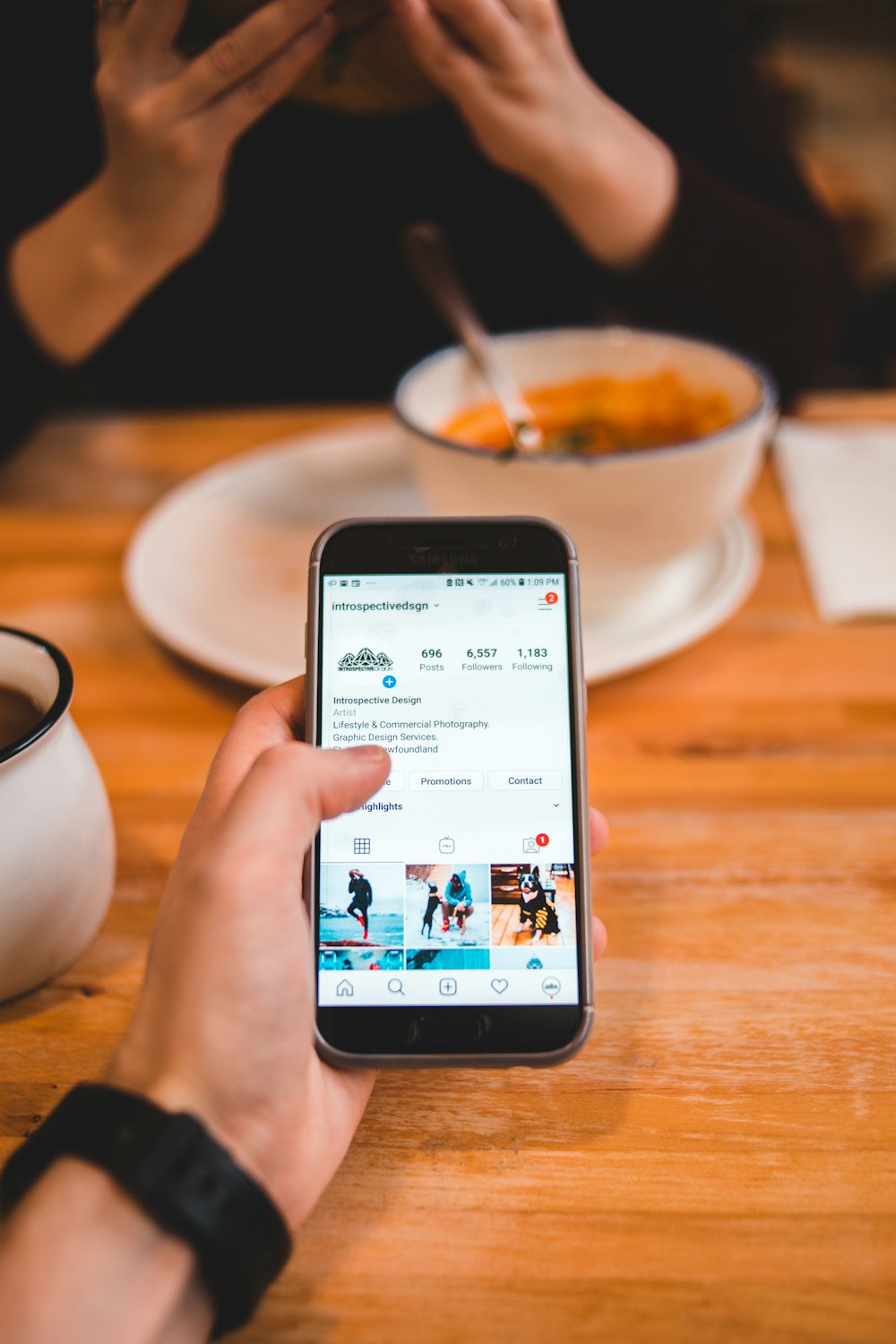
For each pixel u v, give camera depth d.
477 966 0.40
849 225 2.14
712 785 0.54
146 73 0.71
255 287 1.20
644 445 0.70
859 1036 0.41
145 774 0.56
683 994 0.43
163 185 0.75
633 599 0.66
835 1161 0.37
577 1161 0.37
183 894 0.33
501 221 1.15
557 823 0.42
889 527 0.74
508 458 0.58
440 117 1.08
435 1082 0.40
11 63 1.06
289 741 0.42
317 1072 0.37
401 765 0.42
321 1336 0.32
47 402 0.89
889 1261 0.34
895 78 2.87
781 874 0.49
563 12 1.04
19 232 1.03
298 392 1.25
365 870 0.41
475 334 0.76
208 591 0.69
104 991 0.44
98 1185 0.30
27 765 0.39
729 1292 0.33
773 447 0.86
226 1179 0.30
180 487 0.80
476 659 0.44
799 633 0.66
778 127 1.08
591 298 1.22
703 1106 0.39
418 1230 0.35
